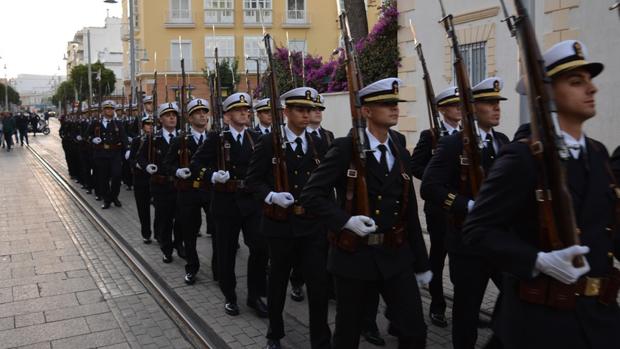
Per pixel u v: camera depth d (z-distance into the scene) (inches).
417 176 212.2
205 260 296.5
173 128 301.6
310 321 167.8
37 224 394.9
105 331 201.9
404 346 129.6
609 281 93.8
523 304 96.3
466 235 99.3
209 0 1379.2
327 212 133.6
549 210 91.7
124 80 1738.4
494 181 95.3
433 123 211.0
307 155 183.6
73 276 268.4
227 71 685.9
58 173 727.1
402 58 478.9
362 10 592.1
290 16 1417.3
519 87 109.3
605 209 94.4
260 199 180.4
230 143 218.8
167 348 187.3
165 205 287.4
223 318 209.8
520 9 94.4
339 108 560.1
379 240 132.6
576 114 95.6
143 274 268.7
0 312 221.1
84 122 573.6
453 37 171.9
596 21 325.1
